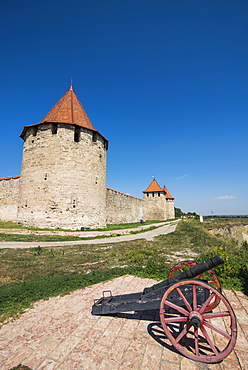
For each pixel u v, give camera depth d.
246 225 40.19
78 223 16.92
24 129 18.70
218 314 2.51
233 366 2.43
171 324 3.37
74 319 3.50
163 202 46.97
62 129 17.44
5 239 12.55
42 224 16.16
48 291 4.67
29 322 3.42
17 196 20.44
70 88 21.75
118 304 3.32
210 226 29.78
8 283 5.28
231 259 6.38
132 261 7.41
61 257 8.26
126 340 2.92
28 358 2.57
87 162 18.28
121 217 30.73
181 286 2.95
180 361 2.51
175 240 13.48
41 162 17.08
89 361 2.51
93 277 5.58
